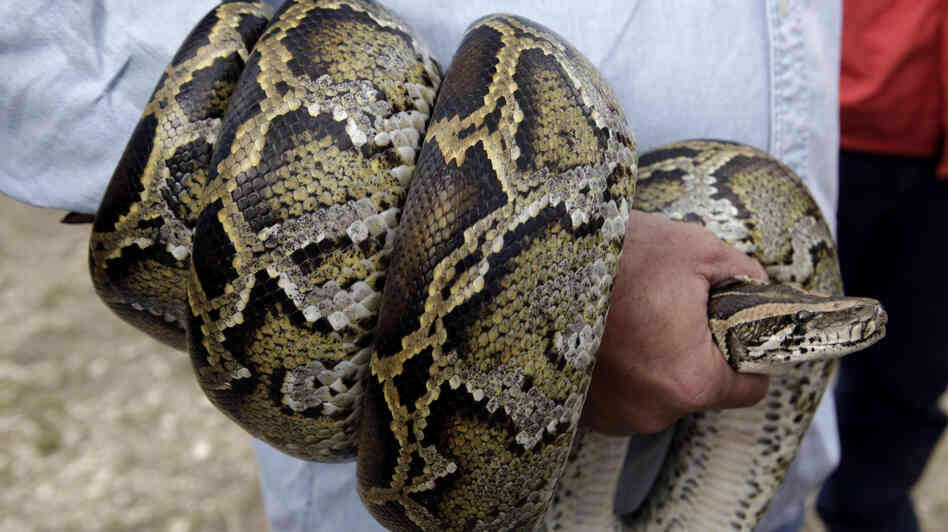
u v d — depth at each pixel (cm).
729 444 102
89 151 88
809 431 107
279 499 105
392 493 83
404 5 91
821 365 100
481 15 92
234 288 80
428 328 79
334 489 103
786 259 96
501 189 79
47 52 86
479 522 83
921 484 190
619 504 110
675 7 95
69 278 279
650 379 85
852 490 163
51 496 194
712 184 96
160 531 186
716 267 89
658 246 86
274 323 80
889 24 136
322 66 81
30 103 86
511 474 81
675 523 103
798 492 109
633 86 95
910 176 146
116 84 87
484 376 79
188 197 83
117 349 246
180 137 83
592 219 81
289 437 84
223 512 191
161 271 85
